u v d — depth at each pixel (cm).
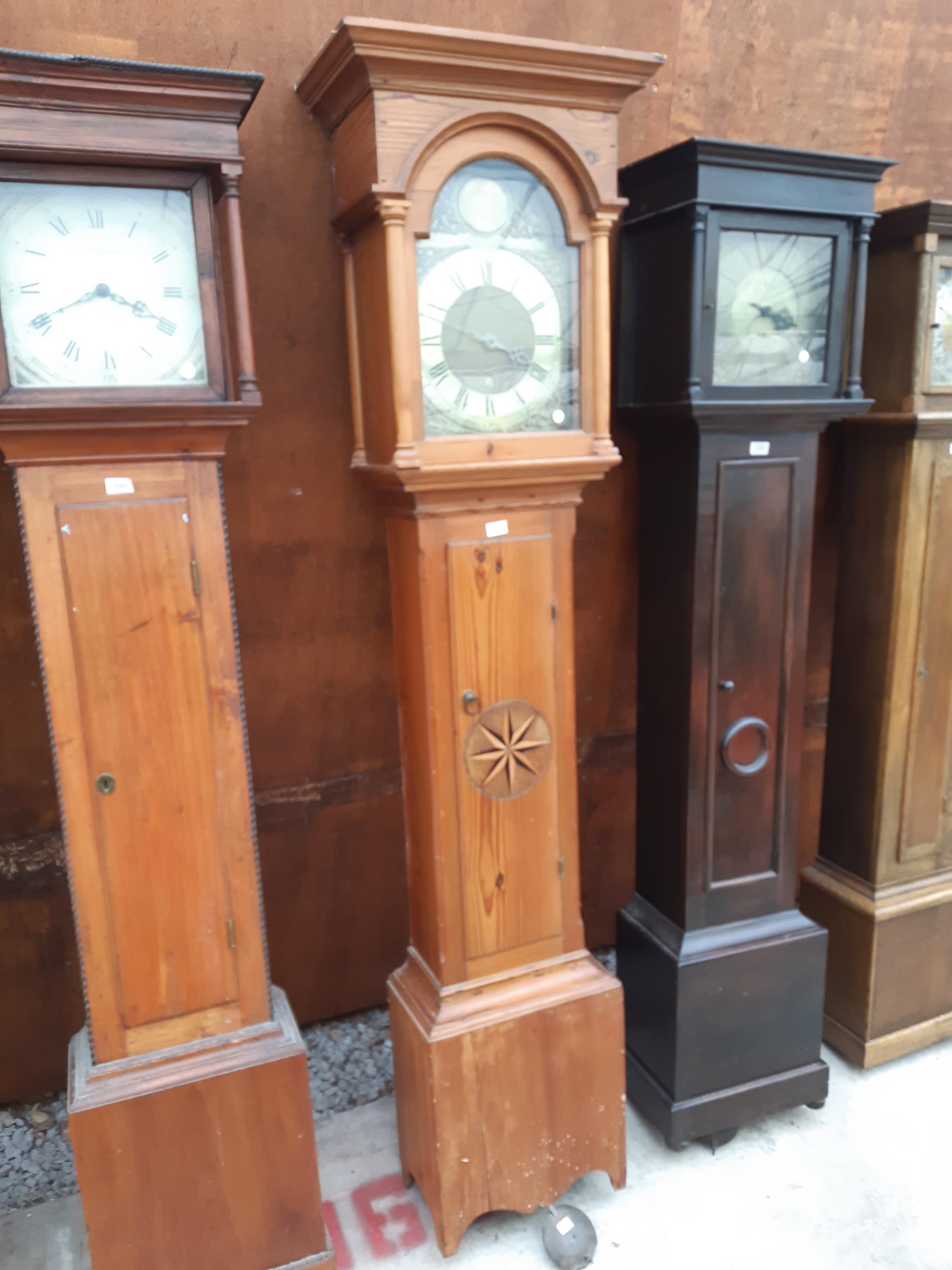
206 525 152
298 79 184
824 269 192
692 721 196
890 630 215
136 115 134
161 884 160
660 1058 208
